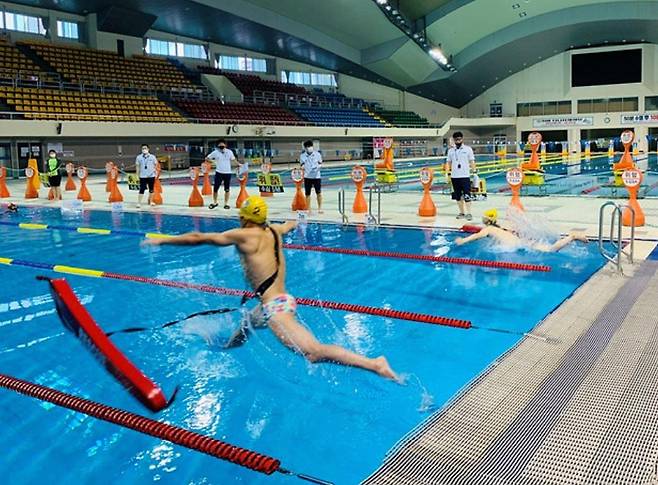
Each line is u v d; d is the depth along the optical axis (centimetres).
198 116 2655
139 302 524
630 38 3209
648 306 451
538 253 661
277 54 3291
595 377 334
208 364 384
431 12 2919
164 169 2506
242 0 2534
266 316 362
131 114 2406
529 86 3616
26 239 866
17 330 461
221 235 361
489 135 3791
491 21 3089
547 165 2373
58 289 417
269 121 2847
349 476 261
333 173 2338
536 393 317
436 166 2580
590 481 240
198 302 520
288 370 366
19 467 276
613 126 3412
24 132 2028
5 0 2275
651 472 244
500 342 407
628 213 792
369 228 892
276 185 1270
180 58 2952
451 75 3459
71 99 2289
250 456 263
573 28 3083
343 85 3666
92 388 357
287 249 744
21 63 2259
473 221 916
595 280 530
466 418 295
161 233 898
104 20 2520
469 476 247
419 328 439
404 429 297
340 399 330
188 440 279
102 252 755
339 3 2617
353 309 482
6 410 326
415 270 619
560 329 412
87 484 262
